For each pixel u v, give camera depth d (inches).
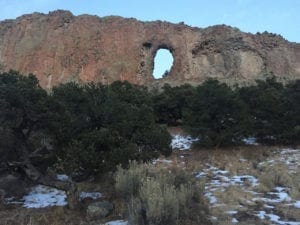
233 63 3526.1
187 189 386.3
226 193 463.2
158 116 1112.2
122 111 495.8
